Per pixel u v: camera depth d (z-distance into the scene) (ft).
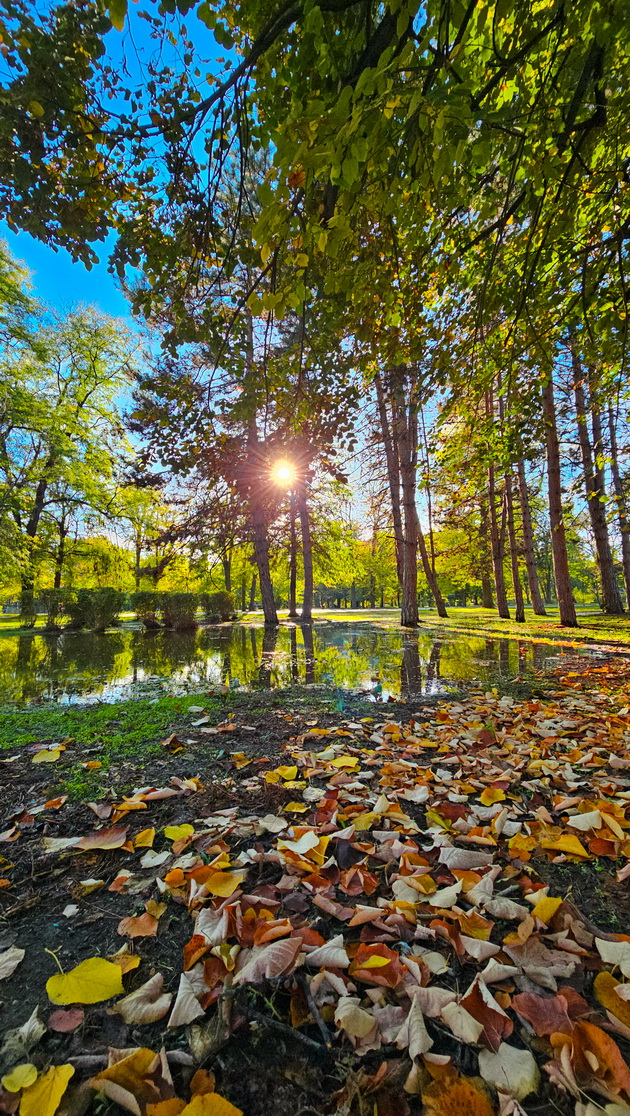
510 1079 2.76
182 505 28.76
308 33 5.94
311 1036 3.13
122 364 57.62
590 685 15.23
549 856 5.34
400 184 7.10
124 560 62.13
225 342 12.79
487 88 7.52
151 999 3.41
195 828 5.95
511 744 9.00
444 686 15.66
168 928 4.23
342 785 7.13
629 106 8.67
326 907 4.31
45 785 7.34
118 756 8.68
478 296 14.19
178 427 15.05
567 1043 2.96
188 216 10.39
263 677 18.22
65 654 26.91
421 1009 3.23
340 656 24.56
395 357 15.47
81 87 7.59
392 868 5.10
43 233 9.37
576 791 7.02
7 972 3.71
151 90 7.98
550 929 4.13
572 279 13.79
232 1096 2.76
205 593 57.52
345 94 4.43
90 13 6.94
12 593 52.01
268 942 3.80
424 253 12.67
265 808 6.53
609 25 6.63
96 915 4.43
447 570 80.89
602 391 21.70
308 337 15.03
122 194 9.64
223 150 8.73
